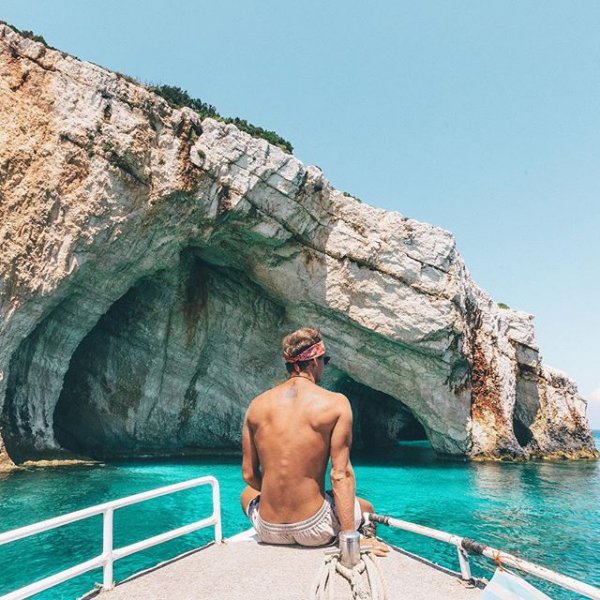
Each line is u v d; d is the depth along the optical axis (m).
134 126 19.19
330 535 2.96
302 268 23.94
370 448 34.50
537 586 7.68
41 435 19.31
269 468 3.02
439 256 24.72
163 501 12.09
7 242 16.92
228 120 23.64
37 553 7.77
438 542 9.47
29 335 19.16
